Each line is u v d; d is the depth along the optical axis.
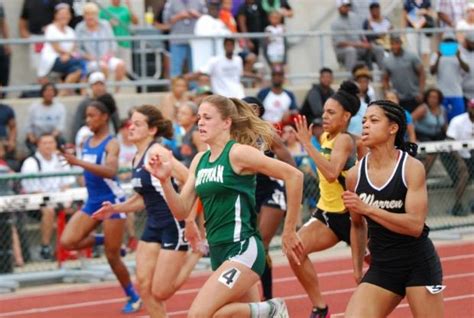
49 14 49.16
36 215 39.41
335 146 26.14
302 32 53.66
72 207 38.97
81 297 35.31
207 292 20.72
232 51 48.97
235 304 20.98
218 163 21.03
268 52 51.72
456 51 53.06
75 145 44.88
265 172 20.83
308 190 42.84
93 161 31.88
